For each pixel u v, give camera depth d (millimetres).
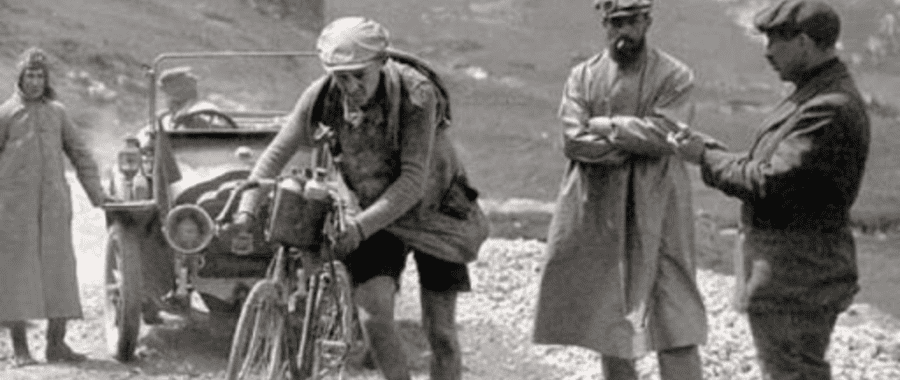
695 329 9219
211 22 33938
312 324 9219
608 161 9164
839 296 7738
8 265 12266
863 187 30391
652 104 9203
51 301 12320
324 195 8984
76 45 28359
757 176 7672
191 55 12945
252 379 8969
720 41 47781
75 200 19609
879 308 18766
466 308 15539
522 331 14578
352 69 8758
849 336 15750
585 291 9359
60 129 12531
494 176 28047
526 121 34562
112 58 28438
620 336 9211
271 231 9078
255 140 13320
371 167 9117
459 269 9609
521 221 22250
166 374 12078
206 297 12891
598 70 9344
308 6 37219
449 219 9453
